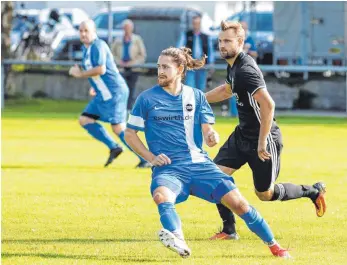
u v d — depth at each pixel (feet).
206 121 50.34
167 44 179.63
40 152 110.22
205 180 49.47
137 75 165.89
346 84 169.17
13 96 185.88
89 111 96.02
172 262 49.42
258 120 56.08
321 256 51.47
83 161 101.24
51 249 53.36
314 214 66.44
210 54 161.68
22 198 73.87
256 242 56.08
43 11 206.49
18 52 198.08
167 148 49.85
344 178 86.43
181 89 50.55
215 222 63.16
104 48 94.43
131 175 89.04
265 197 58.59
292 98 170.50
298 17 168.66
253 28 170.81
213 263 49.06
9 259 50.42
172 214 47.42
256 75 54.54
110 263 49.21
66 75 187.01
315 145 117.50
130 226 61.62
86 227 61.11
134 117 50.16
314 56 169.27
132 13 180.45
